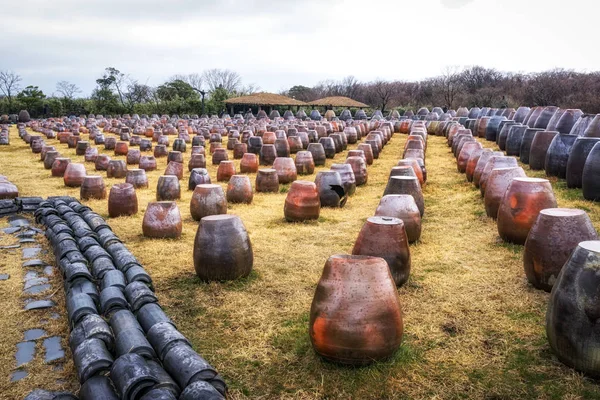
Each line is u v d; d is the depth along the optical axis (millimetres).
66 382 5297
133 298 6617
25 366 5578
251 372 5469
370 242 7508
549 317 5402
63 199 13227
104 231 9828
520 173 10930
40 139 27953
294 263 8844
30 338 6223
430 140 29938
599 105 43125
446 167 19156
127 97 70938
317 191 11938
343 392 5035
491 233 10164
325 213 12680
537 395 4902
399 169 12641
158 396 4469
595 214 10406
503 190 10883
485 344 5895
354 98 73000
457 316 6605
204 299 7324
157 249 9680
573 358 5137
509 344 5855
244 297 7367
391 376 5234
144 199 14750
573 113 18141
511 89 58844
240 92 79875
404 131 35156
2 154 27172
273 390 5145
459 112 42062
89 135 34438
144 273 7492
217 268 7840
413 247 9562
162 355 5320
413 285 7695
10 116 53406
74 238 9750
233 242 7867
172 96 67625
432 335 6117
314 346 5543
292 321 6590
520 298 7059
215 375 4953
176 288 7766
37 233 10844
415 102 66438
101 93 64562
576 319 5051
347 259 5477
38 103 59188
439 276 8039
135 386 4625
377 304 5316
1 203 12703
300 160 18406
